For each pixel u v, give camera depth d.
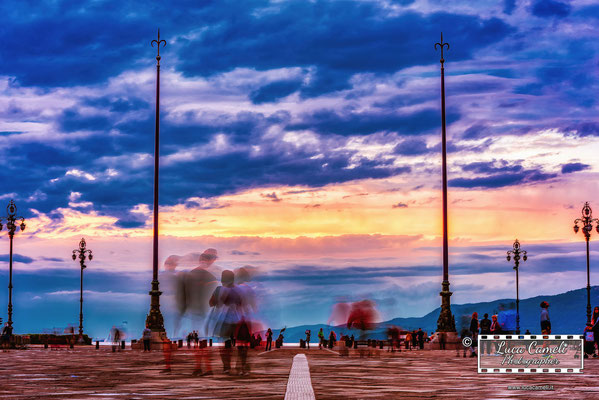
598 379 21.39
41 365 31.50
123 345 64.06
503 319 42.53
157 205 59.47
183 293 23.16
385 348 64.19
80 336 85.38
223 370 25.36
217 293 23.45
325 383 20.19
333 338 65.88
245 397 16.03
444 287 59.84
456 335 59.38
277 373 24.69
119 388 18.55
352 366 30.30
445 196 60.47
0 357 42.62
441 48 61.94
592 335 35.09
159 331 58.97
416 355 46.38
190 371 26.11
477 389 18.06
